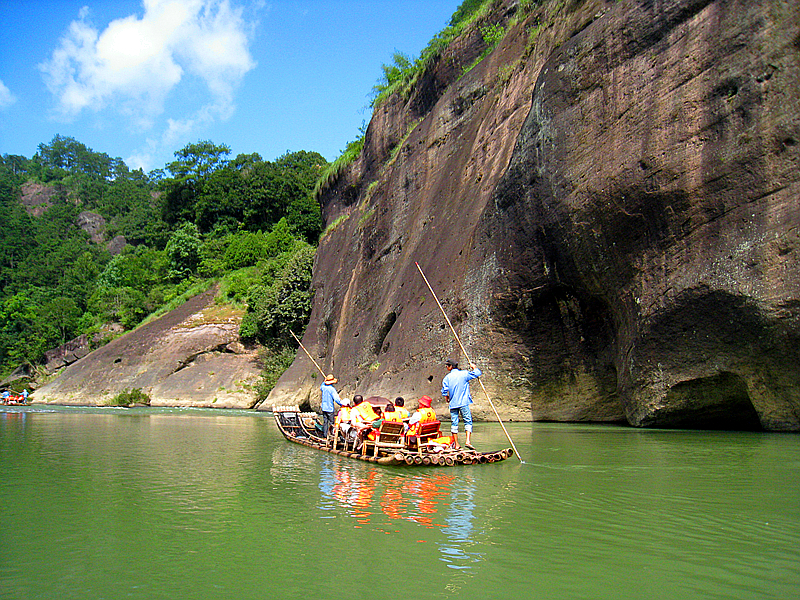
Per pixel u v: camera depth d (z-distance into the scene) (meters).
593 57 13.02
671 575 3.64
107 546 4.41
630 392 12.14
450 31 26.56
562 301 14.23
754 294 9.55
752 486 6.01
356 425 9.42
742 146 9.99
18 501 5.89
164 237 63.72
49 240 90.00
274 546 4.36
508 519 4.95
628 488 6.04
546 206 13.52
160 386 33.66
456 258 17.75
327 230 33.44
